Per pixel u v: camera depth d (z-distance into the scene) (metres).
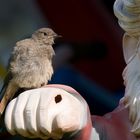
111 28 11.95
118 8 5.69
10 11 12.34
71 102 5.11
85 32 12.00
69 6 12.05
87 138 5.23
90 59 11.84
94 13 12.00
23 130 4.98
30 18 12.32
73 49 11.82
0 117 6.05
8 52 12.05
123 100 5.56
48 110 4.96
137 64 5.57
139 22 5.59
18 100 5.06
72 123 5.03
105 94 11.63
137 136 5.38
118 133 5.41
